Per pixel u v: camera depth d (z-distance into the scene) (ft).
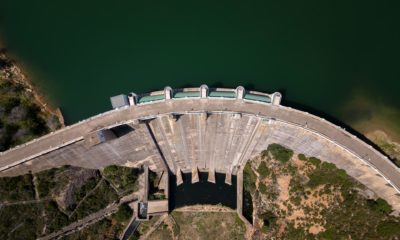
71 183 457.27
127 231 470.80
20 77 513.86
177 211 485.97
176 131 467.52
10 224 438.40
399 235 385.91
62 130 440.45
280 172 456.45
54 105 498.28
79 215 457.68
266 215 453.17
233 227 472.85
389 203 408.26
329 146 423.23
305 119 424.87
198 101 441.27
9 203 444.14
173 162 494.59
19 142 465.47
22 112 478.59
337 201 422.82
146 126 454.40
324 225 421.18
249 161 484.33
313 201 433.48
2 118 473.26
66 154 449.48
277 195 454.81
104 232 465.06
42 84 509.35
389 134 447.83
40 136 475.72
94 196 469.57
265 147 465.06
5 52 529.04
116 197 477.77
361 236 400.67
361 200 415.64
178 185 496.23
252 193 476.54
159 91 461.78
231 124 455.63
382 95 465.47
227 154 483.10
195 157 490.90
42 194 449.06
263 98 439.63
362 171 416.26
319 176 435.53
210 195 491.31
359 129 451.53
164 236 476.95
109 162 478.59
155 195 486.79
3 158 435.53
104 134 435.53
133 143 465.47
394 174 397.19
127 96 442.50
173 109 439.22
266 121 435.53
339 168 431.43
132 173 485.15
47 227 445.78
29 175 455.63
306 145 438.81
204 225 478.59
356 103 463.83
